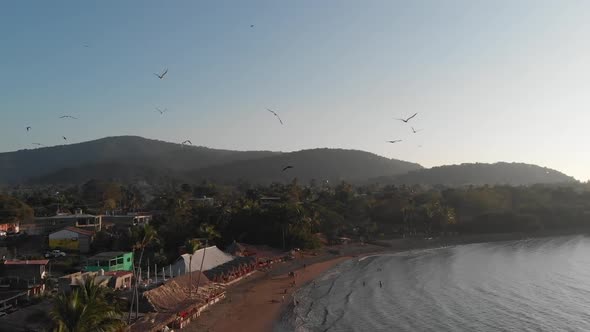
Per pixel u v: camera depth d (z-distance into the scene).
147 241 83.25
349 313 84.38
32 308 57.31
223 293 93.31
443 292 99.75
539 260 138.25
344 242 173.88
